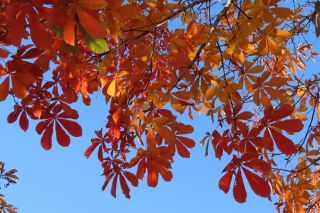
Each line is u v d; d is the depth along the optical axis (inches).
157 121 115.8
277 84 113.0
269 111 106.7
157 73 133.8
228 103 116.5
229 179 107.6
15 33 74.3
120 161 145.1
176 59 121.1
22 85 99.1
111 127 133.0
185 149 117.6
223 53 116.2
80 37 90.0
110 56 120.2
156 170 122.1
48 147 123.7
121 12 87.8
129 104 124.6
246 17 109.3
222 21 137.8
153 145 115.4
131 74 125.0
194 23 120.8
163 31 131.2
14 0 74.7
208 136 129.6
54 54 105.5
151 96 118.3
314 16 103.5
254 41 112.9
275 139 106.8
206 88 118.6
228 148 118.8
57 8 72.1
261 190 106.0
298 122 105.6
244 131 110.3
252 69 114.3
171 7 109.1
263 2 103.6
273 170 144.1
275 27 109.1
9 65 98.4
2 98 98.2
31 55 99.7
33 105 127.4
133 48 128.6
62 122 123.3
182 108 116.9
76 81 125.2
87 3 71.5
